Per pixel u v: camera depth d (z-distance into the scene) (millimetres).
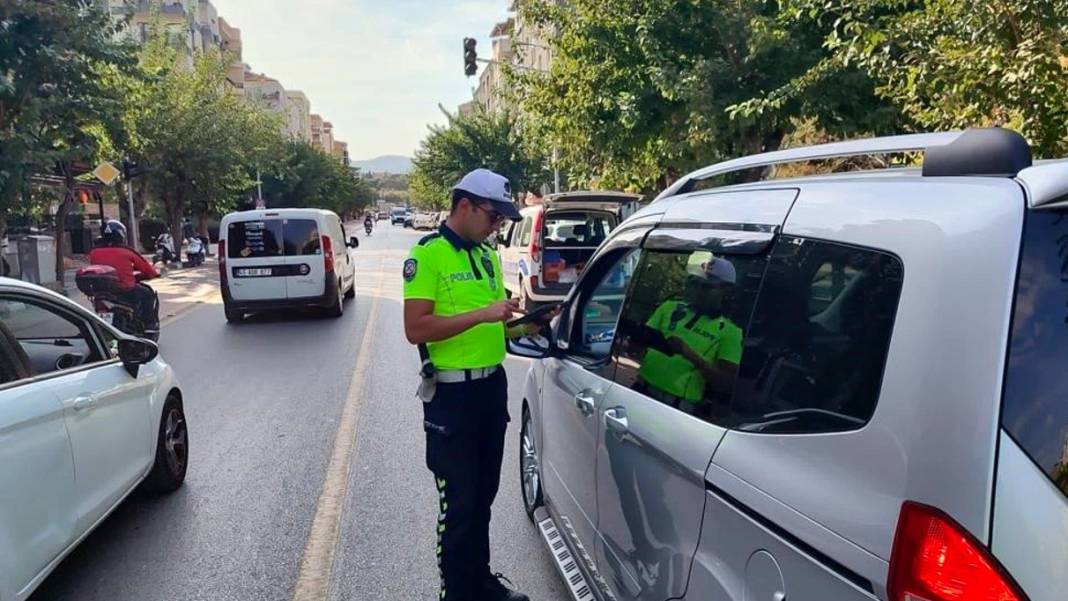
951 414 1549
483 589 3705
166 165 28625
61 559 3793
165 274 25984
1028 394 1504
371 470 5844
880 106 10750
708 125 10930
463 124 37188
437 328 3348
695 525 2355
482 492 3670
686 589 2391
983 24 6020
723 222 2609
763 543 1993
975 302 1575
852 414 1816
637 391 2988
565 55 13758
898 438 1646
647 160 13898
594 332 3803
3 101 11805
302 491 5430
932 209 1758
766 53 10891
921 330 1655
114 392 4508
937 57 6477
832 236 2039
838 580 1727
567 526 3830
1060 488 1462
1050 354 1535
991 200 1651
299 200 60031
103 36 13406
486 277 3559
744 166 2754
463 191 3447
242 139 32906
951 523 1509
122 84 17078
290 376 9359
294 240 14188
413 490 5418
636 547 2828
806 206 2205
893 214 1858
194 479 5695
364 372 9523
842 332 1924
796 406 2025
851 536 1698
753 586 2037
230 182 32469
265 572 4246
